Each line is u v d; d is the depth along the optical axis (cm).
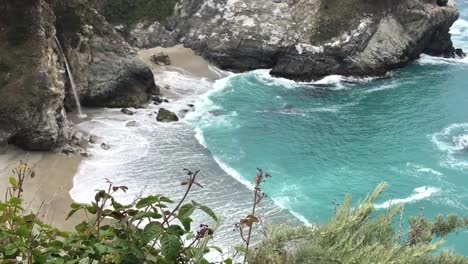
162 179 3688
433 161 4378
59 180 3462
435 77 6334
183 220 654
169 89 5512
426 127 5034
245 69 6306
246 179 3828
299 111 5269
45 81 3925
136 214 656
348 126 4984
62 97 4053
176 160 4003
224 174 3869
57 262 594
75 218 2936
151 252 641
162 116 4697
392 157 4434
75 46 4762
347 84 6075
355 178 4056
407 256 838
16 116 3734
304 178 3994
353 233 888
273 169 4069
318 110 5344
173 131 4516
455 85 6103
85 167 3694
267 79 6094
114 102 4897
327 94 5788
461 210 3706
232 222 3114
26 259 621
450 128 5009
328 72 6206
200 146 4294
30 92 3856
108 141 4188
